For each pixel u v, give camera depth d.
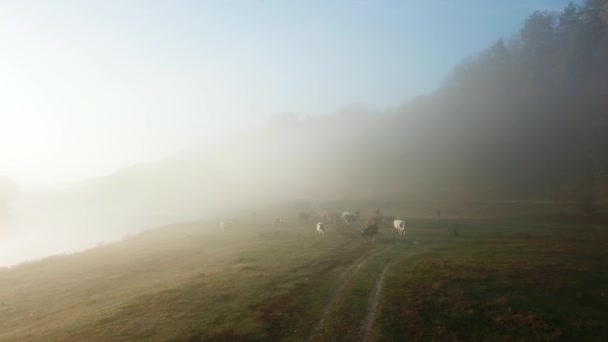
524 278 28.55
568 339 19.75
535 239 44.69
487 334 20.88
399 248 43.91
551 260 33.31
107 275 42.84
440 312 23.62
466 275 29.83
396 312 24.08
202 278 34.97
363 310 25.09
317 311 25.62
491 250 39.03
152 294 31.27
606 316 21.88
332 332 22.42
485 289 26.72
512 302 24.33
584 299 24.41
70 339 23.98
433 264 33.91
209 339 22.27
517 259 34.16
